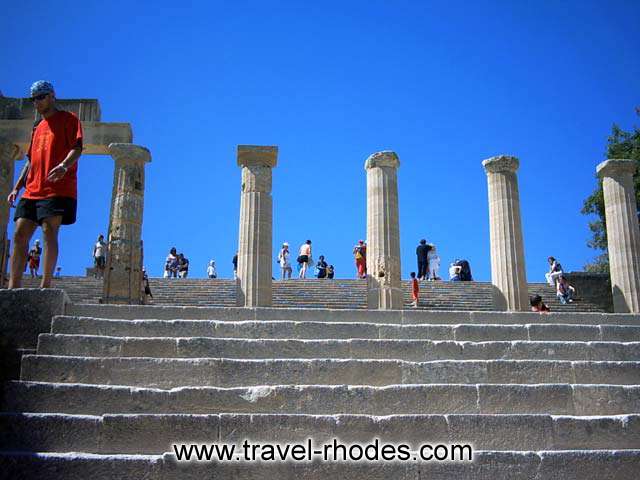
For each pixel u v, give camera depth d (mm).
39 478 6242
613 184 20172
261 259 17953
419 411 7793
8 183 16703
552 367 8688
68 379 7922
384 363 8453
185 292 22203
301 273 30234
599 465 6816
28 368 7887
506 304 18453
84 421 6867
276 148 18703
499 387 7965
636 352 9539
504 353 9305
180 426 6977
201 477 6441
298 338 9500
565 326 10219
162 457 6453
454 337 9906
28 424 6801
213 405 7559
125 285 16828
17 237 9172
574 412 8016
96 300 20500
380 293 17641
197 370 8172
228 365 8227
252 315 10250
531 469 6746
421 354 9133
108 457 6391
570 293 24047
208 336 9312
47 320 8812
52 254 9102
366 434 7129
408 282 24531
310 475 6574
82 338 8469
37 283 21703
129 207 17250
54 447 6770
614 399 8117
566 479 6750
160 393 7500
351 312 10633
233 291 22438
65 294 9344
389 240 17953
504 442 7254
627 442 7430
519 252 18766
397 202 18406
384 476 6613
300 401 7688
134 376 8078
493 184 19312
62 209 9180
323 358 8891
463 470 6688
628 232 19641
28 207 9195
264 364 8281
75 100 21547
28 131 20391
